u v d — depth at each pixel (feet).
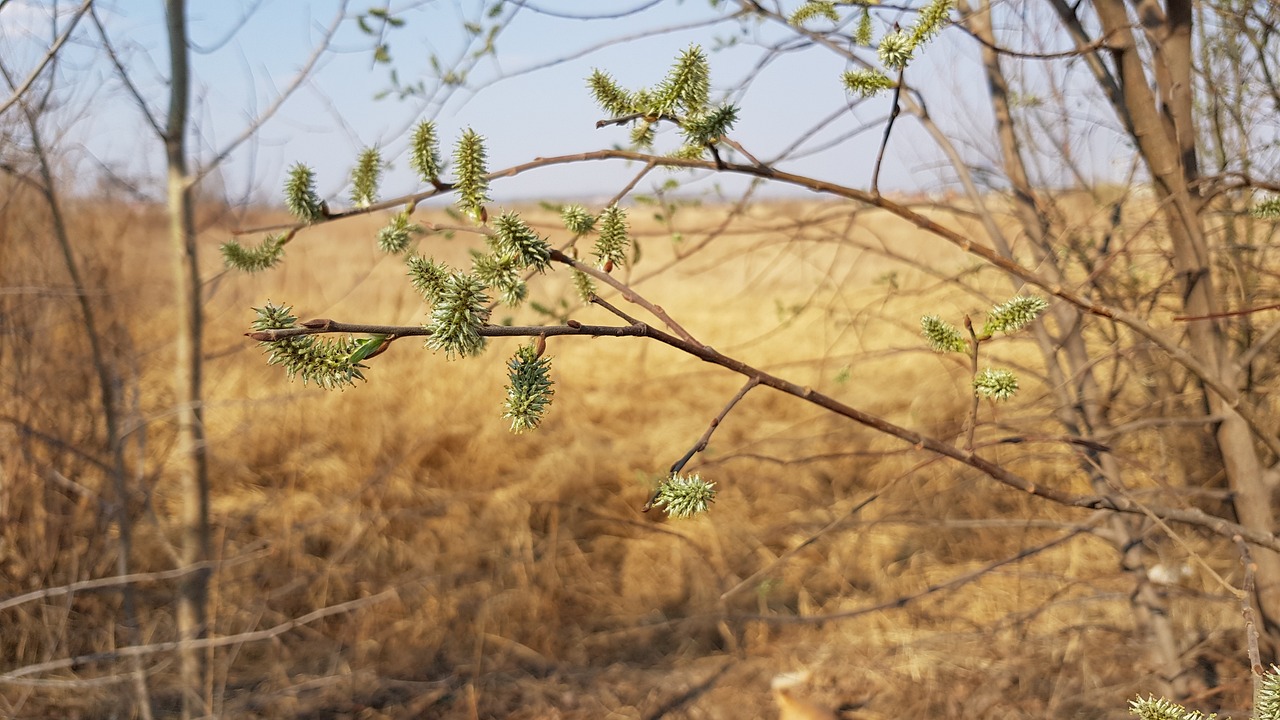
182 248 11.01
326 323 3.73
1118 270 10.63
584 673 15.14
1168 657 10.77
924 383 23.63
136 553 15.87
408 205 5.58
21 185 14.15
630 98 5.40
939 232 5.70
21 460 14.52
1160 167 7.60
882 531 17.94
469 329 3.84
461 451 22.20
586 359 29.76
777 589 16.94
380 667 15.33
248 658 15.30
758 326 30.89
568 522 19.94
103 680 11.75
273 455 20.27
